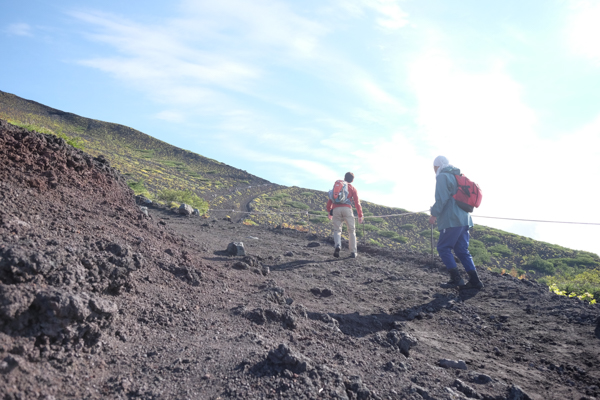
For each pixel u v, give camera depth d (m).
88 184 4.60
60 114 121.00
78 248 2.37
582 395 2.40
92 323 1.90
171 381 1.77
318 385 1.85
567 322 3.76
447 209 4.99
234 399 1.67
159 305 2.61
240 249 5.40
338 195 6.49
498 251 47.78
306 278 4.98
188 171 86.44
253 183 86.69
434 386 2.19
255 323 2.68
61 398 1.50
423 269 6.10
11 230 2.40
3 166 3.49
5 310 1.57
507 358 3.06
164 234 4.64
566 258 45.84
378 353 2.68
